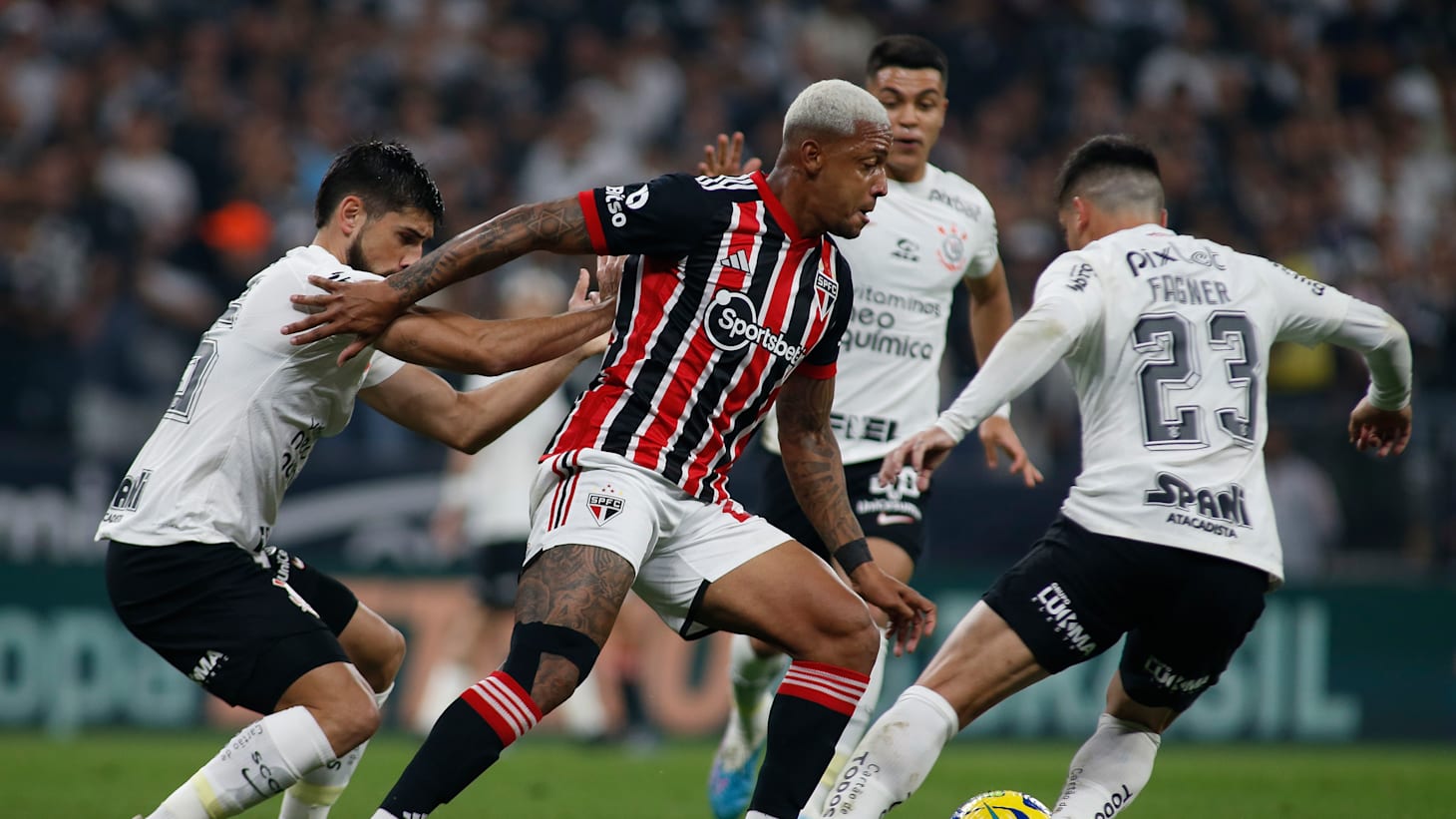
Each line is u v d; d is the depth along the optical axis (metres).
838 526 17.39
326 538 40.28
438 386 17.33
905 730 16.95
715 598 16.36
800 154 16.12
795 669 16.55
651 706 40.19
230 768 15.45
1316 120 67.06
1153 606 17.03
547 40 61.69
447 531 37.25
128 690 38.56
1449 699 42.38
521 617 15.61
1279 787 30.34
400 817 14.81
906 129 23.02
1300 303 18.05
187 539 15.91
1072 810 17.52
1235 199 62.62
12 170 50.41
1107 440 17.33
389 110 57.09
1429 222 65.50
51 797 25.12
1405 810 26.50
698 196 16.05
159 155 51.41
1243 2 69.81
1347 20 70.81
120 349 45.12
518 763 33.16
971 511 42.75
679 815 24.73
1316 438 43.94
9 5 55.25
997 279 24.55
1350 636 42.31
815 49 63.59
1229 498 16.94
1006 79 64.50
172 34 55.81
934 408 23.36
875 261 22.72
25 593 38.16
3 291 45.78
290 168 52.38
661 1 63.88
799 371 17.17
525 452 35.84
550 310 38.22
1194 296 17.48
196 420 16.23
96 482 39.94
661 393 16.08
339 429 17.30
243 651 15.73
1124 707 18.08
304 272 16.45
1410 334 54.81
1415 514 43.62
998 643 17.12
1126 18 68.25
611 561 15.57
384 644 17.88
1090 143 18.78
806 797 16.34
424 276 15.80
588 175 55.91
